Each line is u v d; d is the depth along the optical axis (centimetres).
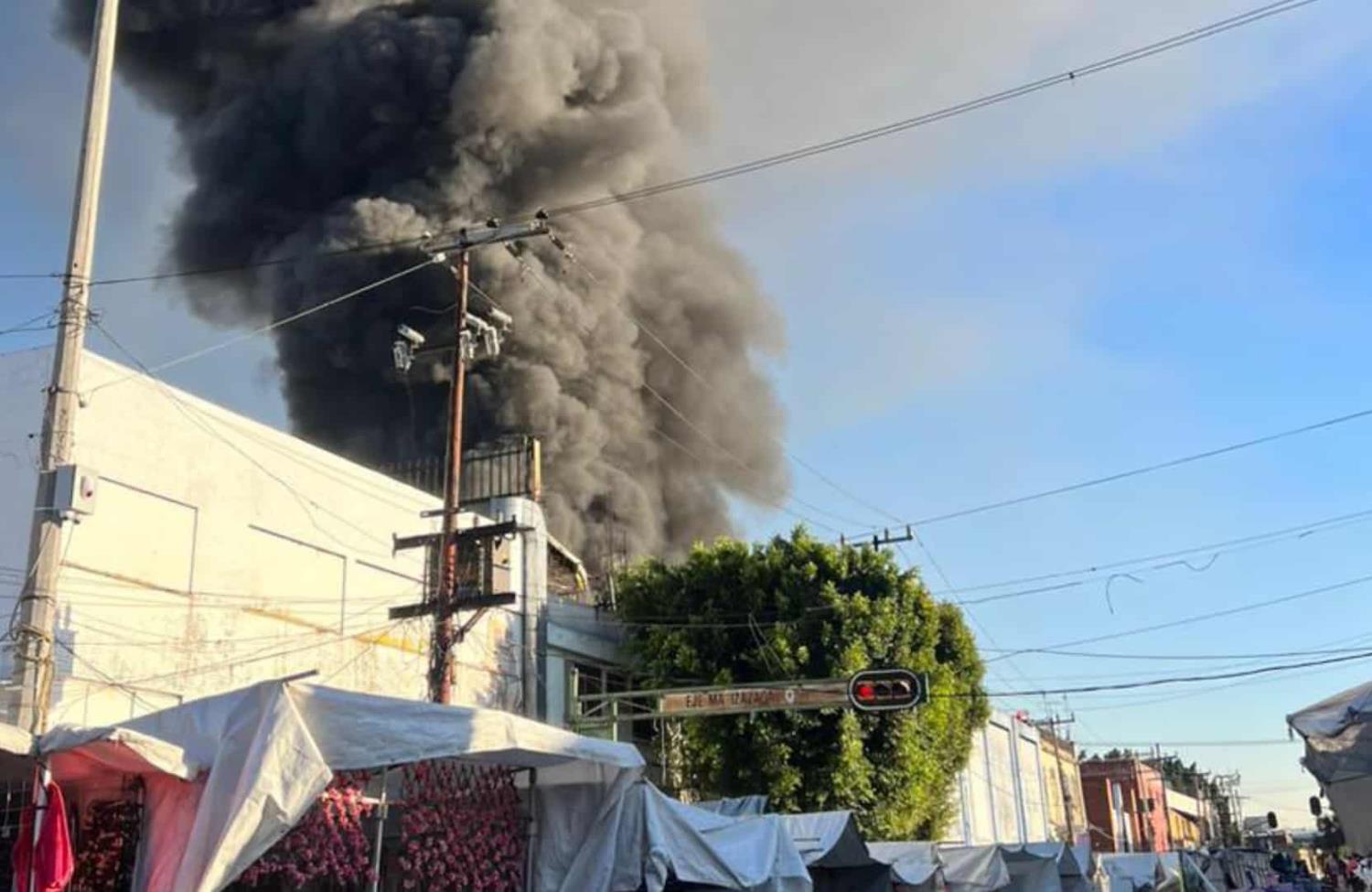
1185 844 8575
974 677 2708
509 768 1025
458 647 2084
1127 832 6850
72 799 866
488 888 983
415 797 940
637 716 2119
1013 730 4591
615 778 1035
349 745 800
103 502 1512
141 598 1541
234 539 1706
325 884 887
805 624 2344
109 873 828
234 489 1720
